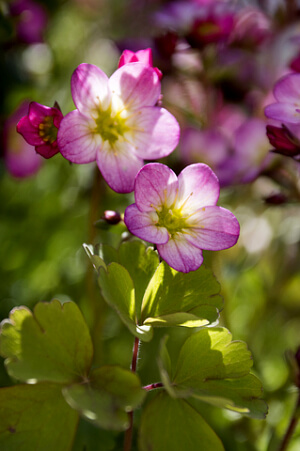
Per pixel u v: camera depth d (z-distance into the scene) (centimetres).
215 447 16
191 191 17
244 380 16
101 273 16
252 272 26
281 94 19
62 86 30
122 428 15
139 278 17
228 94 26
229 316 24
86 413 15
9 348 16
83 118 17
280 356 25
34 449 16
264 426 22
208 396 16
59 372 16
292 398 22
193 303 17
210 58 25
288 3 26
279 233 26
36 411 16
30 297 26
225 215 17
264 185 26
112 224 19
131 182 18
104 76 17
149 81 18
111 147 18
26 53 29
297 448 21
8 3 27
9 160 26
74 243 27
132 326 16
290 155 19
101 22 35
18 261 26
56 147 18
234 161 24
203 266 17
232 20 25
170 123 18
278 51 26
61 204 27
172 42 24
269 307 26
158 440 16
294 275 26
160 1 31
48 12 31
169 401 16
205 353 17
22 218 27
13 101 28
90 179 26
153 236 17
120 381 16
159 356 15
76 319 16
